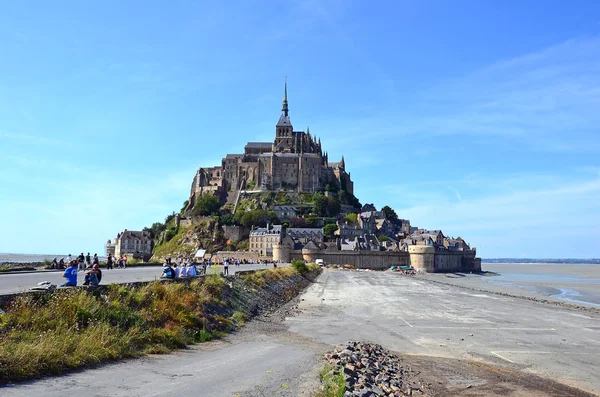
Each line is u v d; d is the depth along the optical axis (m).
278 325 39.41
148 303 26.88
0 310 17.98
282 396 16.05
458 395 21.31
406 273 166.38
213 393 15.57
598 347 35.25
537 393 22.59
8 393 13.51
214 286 38.78
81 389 14.76
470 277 174.75
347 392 17.91
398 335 38.12
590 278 175.50
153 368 18.80
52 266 60.84
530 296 85.19
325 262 184.00
